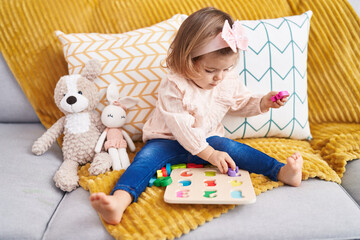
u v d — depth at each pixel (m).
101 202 0.74
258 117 1.15
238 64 1.14
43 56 1.22
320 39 1.26
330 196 0.87
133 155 1.13
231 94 1.11
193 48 0.95
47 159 1.07
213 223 0.79
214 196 0.82
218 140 1.05
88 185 0.92
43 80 1.22
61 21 1.24
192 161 1.05
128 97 1.12
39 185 0.94
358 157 1.05
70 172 0.98
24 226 0.79
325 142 1.14
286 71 1.16
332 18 1.26
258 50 1.15
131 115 1.15
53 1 1.24
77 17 1.25
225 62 0.95
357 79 1.23
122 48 1.15
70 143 1.07
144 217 0.80
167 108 1.03
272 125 1.17
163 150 1.02
